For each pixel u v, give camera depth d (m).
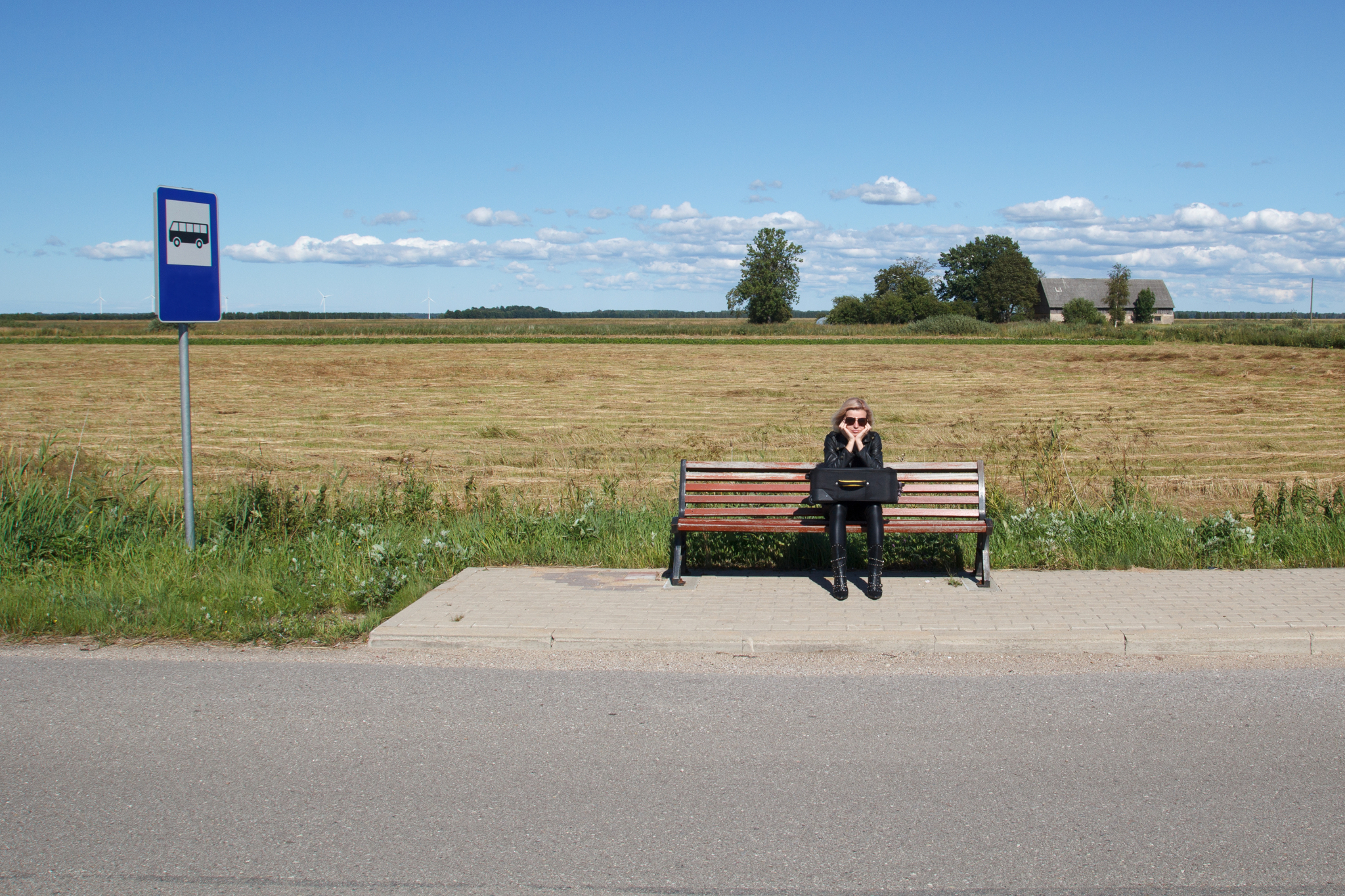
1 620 6.16
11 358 44.81
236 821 3.64
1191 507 11.83
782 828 3.56
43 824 3.63
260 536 8.42
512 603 6.48
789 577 7.28
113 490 9.64
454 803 3.78
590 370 38.41
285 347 55.09
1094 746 4.25
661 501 10.35
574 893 3.15
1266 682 5.07
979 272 134.25
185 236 7.54
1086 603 6.33
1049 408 24.81
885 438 19.31
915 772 4.01
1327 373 33.75
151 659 5.56
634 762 4.12
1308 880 3.21
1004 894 3.14
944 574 7.36
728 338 65.00
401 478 14.64
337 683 5.14
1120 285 110.62
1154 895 3.12
